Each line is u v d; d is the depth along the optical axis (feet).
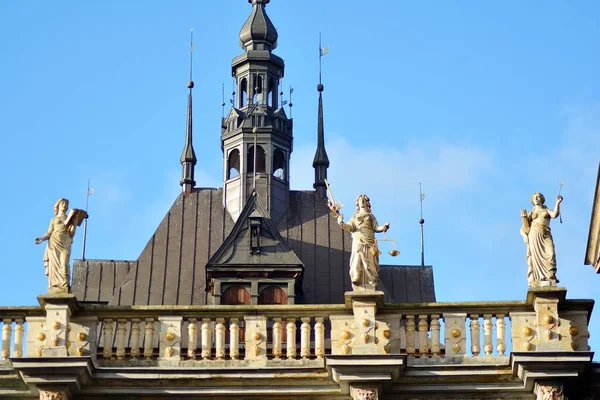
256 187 326.24
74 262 319.47
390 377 244.01
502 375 246.06
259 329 250.37
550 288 248.11
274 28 341.21
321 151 336.29
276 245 305.53
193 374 246.27
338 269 313.32
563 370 244.01
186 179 331.16
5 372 245.65
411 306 249.96
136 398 246.06
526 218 253.65
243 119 331.77
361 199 255.50
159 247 319.27
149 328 250.16
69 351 248.32
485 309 250.16
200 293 311.06
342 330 249.34
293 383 246.68
